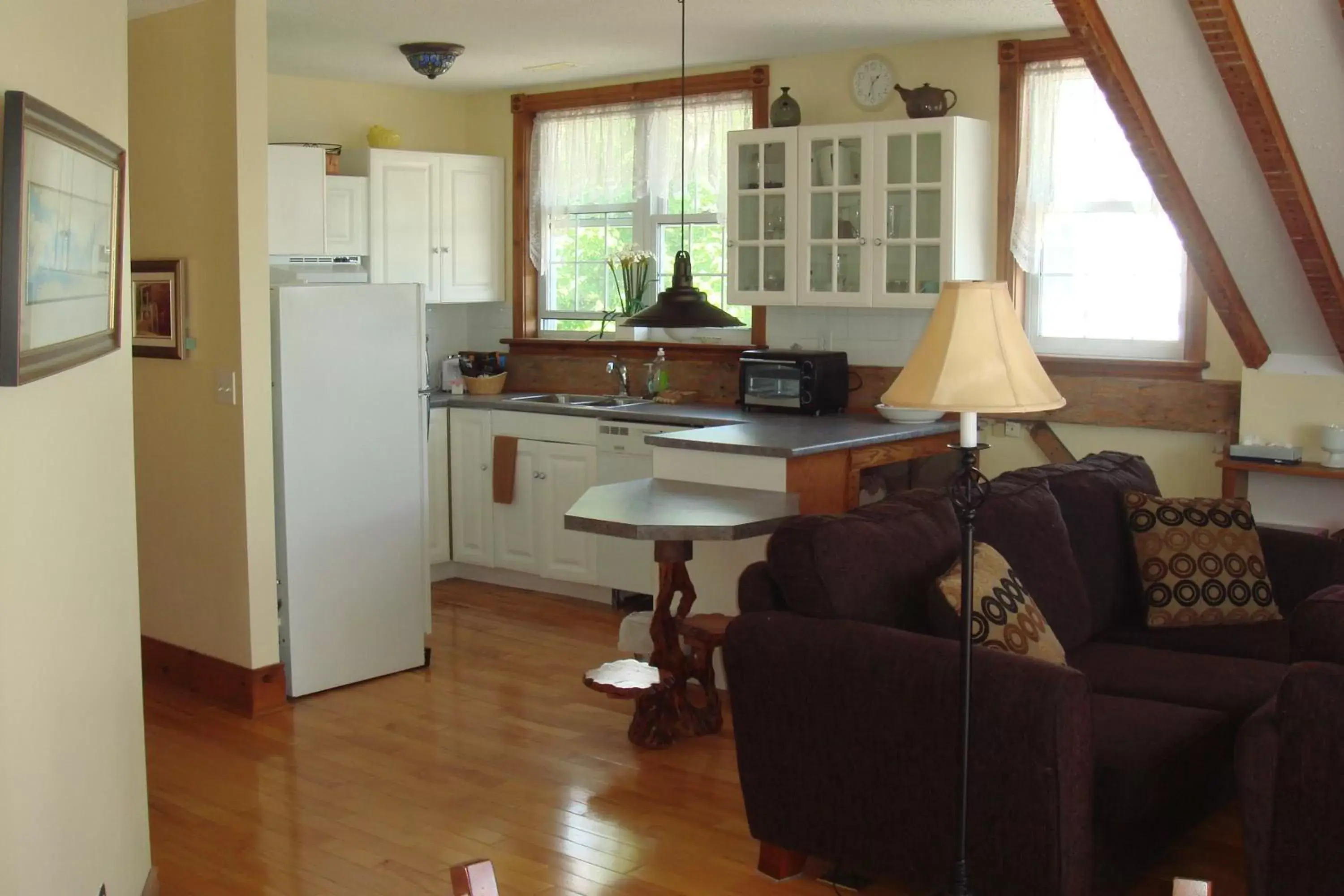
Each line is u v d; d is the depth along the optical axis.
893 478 5.42
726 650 3.25
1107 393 5.37
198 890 3.24
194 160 4.58
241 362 4.52
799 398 5.77
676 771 4.07
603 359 6.86
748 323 6.46
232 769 4.07
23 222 1.87
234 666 4.67
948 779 2.89
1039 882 2.77
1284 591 4.24
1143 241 5.32
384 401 4.95
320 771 4.06
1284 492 4.94
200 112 4.54
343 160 6.61
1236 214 4.34
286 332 4.64
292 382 4.67
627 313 6.62
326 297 4.74
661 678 4.28
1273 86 3.75
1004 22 5.26
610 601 6.18
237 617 4.64
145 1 4.50
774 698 3.17
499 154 7.16
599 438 6.05
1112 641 4.09
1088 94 5.35
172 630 4.93
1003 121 5.52
